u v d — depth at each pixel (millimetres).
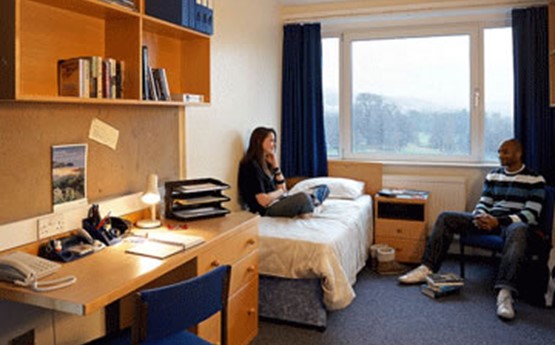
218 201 2711
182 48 2830
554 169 3977
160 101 2330
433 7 4176
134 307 1511
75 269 1794
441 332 2850
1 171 1796
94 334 2291
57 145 2027
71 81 1959
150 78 2281
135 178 2521
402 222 4145
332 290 2713
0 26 1629
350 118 4762
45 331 2035
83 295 1546
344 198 4160
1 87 1657
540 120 3980
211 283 1723
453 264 4188
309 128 4629
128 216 2455
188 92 2830
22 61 1853
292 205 3391
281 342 2719
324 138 4641
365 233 3875
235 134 3662
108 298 1562
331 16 4473
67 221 2072
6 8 1613
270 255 2852
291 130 4680
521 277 3227
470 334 2824
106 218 2205
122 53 2209
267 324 2951
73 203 2119
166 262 1887
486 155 4406
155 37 2619
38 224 1934
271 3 4352
